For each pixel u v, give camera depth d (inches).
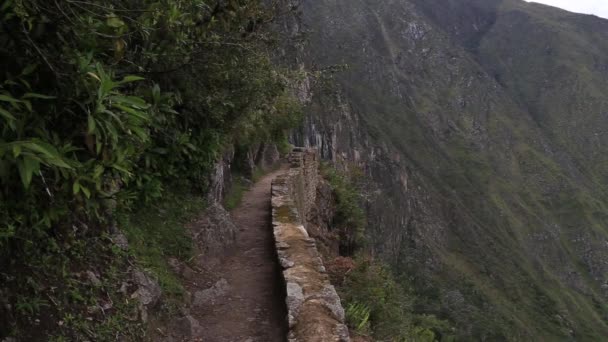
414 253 3435.0
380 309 307.9
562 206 6067.9
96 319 173.3
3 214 136.5
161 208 300.7
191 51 253.4
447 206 4739.2
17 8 116.8
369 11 7367.1
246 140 631.2
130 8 180.2
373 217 2746.1
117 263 204.1
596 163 7406.5
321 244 555.2
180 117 310.3
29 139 119.3
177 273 263.3
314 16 6392.7
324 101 3120.1
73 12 135.1
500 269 3991.1
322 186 814.5
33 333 147.3
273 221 366.3
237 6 247.0
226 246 337.4
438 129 6579.7
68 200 160.4
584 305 4030.5
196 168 339.9
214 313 246.8
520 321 3029.0
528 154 6860.2
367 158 3715.6
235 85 344.5
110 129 130.4
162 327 209.0
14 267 150.9
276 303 258.8
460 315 2410.2
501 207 5364.2
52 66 132.6
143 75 224.1
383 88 6190.9
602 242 5413.4
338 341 197.0
